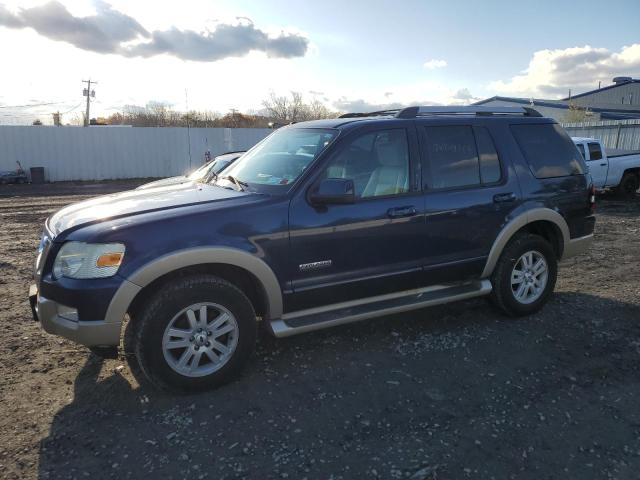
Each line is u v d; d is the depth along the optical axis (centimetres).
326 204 389
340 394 358
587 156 1363
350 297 412
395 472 279
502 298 485
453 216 443
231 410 339
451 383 374
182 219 347
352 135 409
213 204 368
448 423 324
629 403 349
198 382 355
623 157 1453
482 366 399
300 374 387
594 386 370
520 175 485
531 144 503
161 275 338
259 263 364
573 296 562
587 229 536
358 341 444
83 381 377
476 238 459
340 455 293
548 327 475
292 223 375
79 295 325
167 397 354
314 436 311
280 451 296
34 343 442
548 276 506
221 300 357
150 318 339
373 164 416
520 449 299
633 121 2172
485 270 472
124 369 395
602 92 5562
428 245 436
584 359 412
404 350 427
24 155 2389
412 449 298
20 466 282
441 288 460
